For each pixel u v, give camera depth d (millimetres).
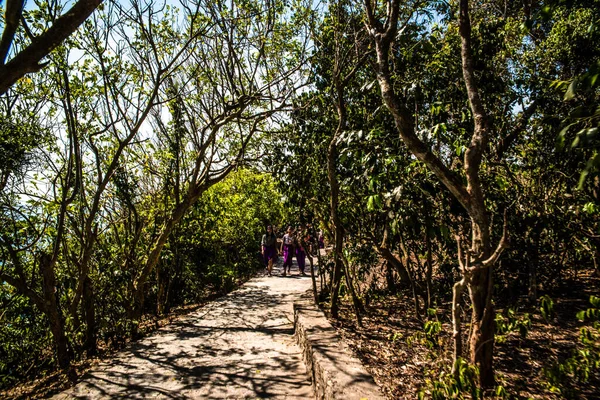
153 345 4887
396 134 3869
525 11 5555
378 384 2865
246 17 5559
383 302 5719
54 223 5129
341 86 4359
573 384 2664
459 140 3254
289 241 10734
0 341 4703
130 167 6246
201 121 7273
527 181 4812
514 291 4934
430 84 4000
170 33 6035
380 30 2914
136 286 5895
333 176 4395
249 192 11969
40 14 4371
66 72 4621
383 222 4750
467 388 2219
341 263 5008
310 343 3699
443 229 3006
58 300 4824
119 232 6633
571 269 5457
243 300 7488
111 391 3588
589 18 4285
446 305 4910
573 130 2754
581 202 4195
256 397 3385
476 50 4004
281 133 6012
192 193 6277
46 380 4211
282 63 6488
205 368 4086
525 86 4473
